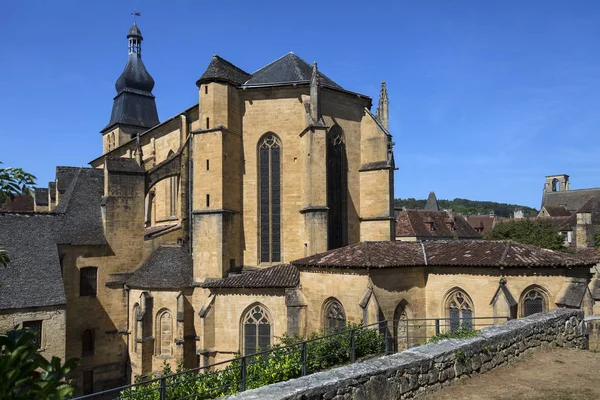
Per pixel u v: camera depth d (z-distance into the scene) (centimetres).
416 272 2866
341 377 1103
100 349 3753
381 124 4006
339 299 2777
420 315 2855
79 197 4081
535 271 2614
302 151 3594
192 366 3481
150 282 3594
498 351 1522
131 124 7800
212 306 3275
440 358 1327
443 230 8419
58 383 602
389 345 2673
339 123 3781
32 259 3397
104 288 3800
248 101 3747
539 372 1466
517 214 12031
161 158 4850
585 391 1294
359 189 3872
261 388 1029
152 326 3572
